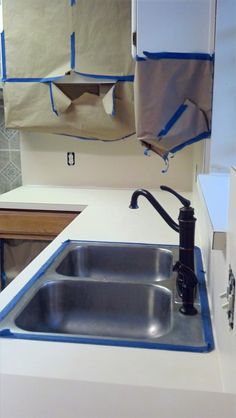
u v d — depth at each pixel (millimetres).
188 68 1276
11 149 2648
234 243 532
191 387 613
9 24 2139
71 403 504
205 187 994
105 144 2537
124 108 2160
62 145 2576
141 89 1320
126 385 544
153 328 1084
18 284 1075
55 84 2172
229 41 1224
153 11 1262
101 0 2008
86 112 2215
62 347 740
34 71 2186
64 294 1128
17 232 2176
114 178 2580
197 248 1341
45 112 2246
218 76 1247
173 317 875
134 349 734
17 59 2182
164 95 1313
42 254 1345
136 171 2549
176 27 1256
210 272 976
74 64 2105
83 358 701
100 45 2066
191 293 918
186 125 1334
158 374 651
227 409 487
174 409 489
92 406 498
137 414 481
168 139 1365
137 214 1891
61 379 563
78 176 2611
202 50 1262
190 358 703
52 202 2158
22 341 761
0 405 502
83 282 1125
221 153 1259
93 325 1115
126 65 2076
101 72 2096
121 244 1438
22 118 2289
